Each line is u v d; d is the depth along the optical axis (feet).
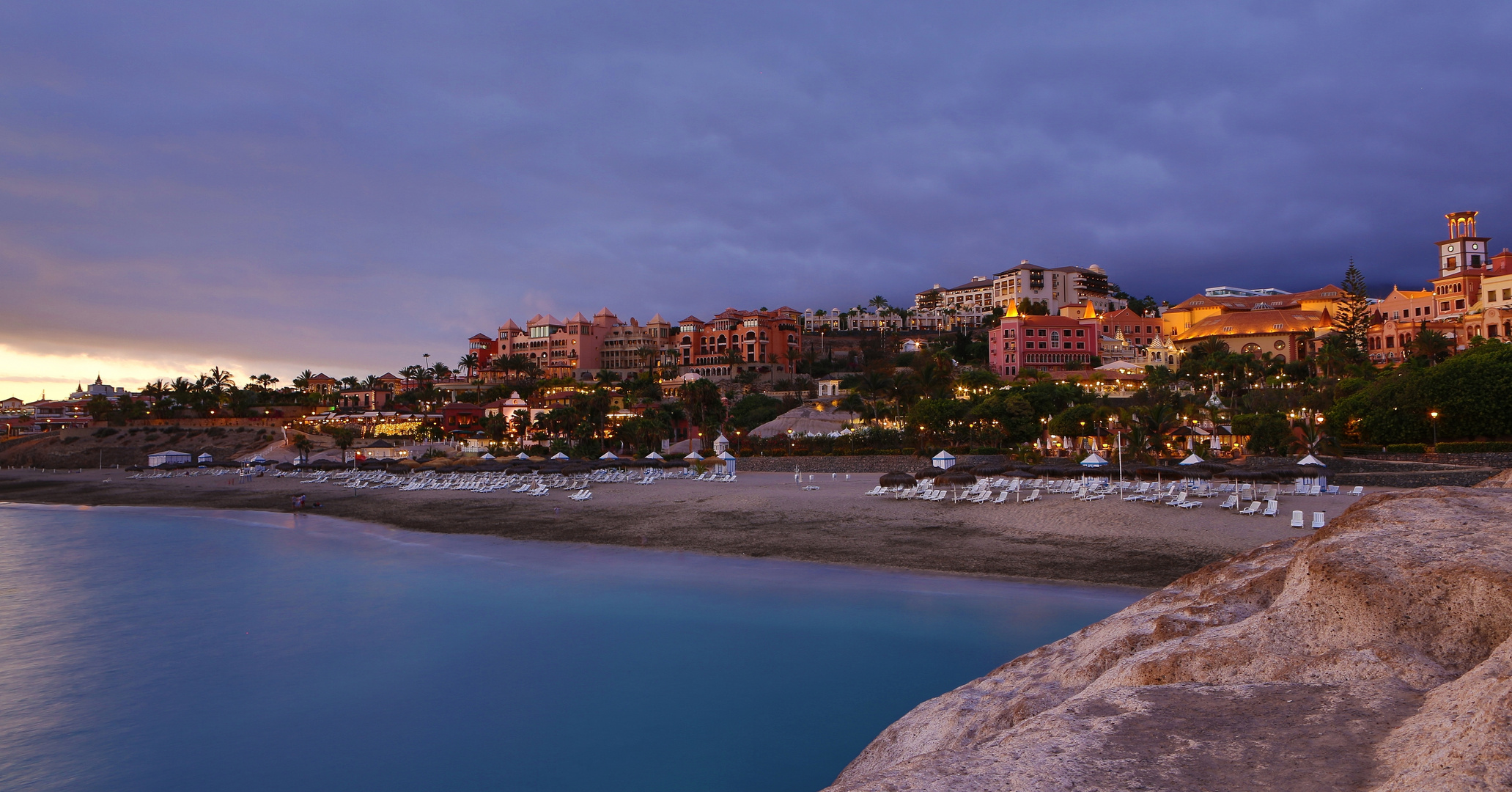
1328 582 23.77
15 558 137.08
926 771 17.67
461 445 453.99
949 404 280.31
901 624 81.56
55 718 65.98
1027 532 120.57
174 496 259.19
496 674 73.92
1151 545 107.34
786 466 270.05
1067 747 17.97
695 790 52.42
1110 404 314.14
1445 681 19.47
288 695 70.18
